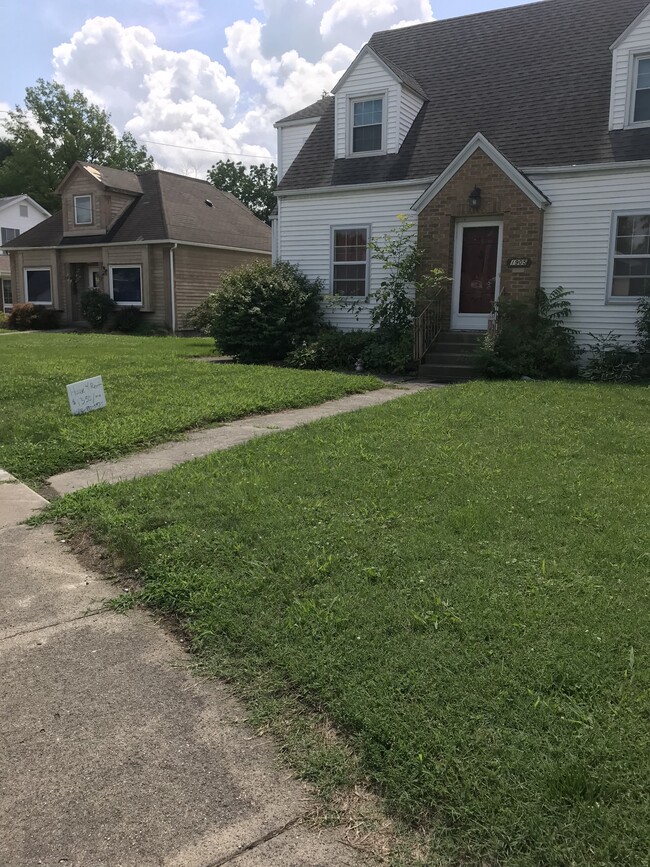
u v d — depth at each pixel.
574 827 2.18
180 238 24.95
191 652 3.41
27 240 28.88
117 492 5.62
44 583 4.25
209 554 4.33
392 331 14.04
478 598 3.61
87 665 3.31
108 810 2.38
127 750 2.69
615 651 3.11
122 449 7.19
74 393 8.60
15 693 3.08
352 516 4.84
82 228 26.89
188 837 2.26
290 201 16.19
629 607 3.49
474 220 14.03
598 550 4.16
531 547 4.25
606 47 14.88
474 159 13.38
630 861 2.06
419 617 3.41
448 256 13.98
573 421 7.84
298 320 15.47
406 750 2.54
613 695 2.80
